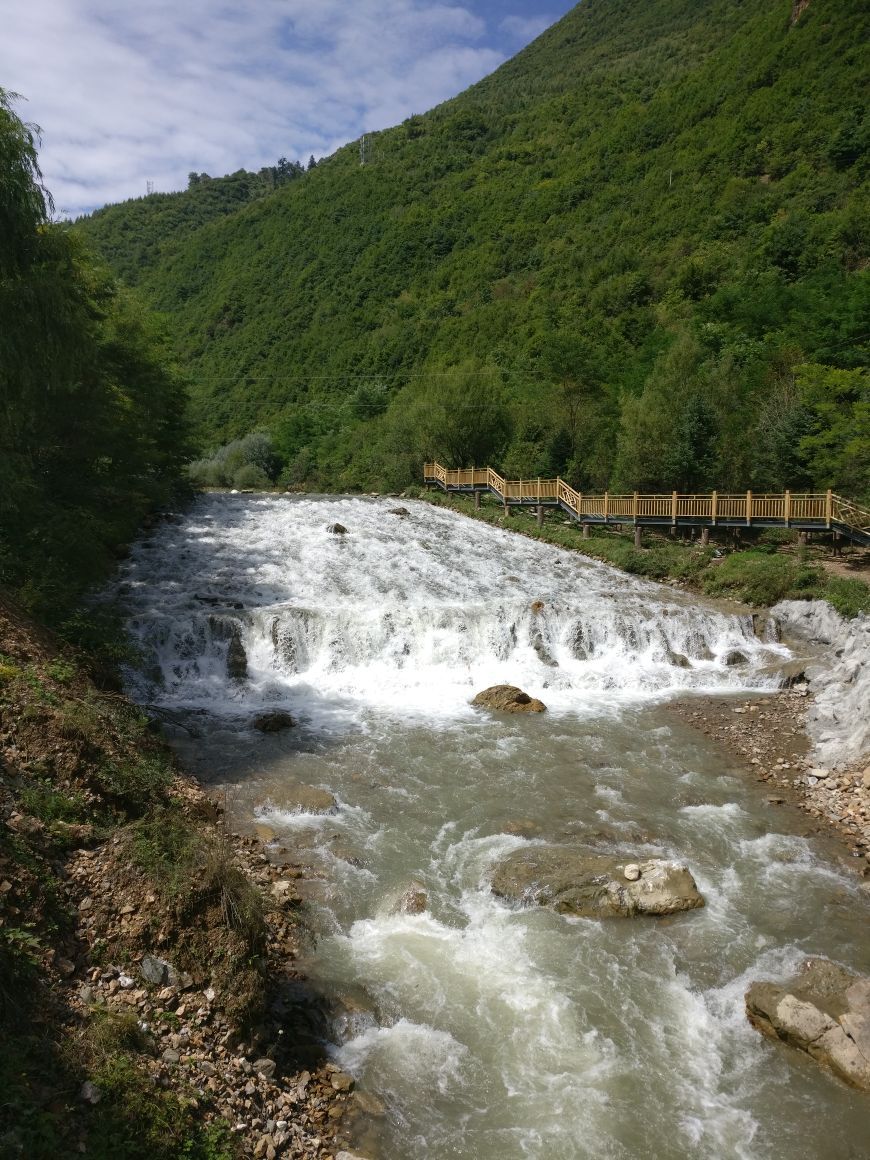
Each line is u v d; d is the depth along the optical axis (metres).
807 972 7.76
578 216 105.44
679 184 94.62
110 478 25.45
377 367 86.56
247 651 17.50
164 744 12.55
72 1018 5.66
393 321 96.94
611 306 70.94
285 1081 6.24
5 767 8.21
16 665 10.50
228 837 9.98
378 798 11.64
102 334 25.06
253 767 12.46
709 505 26.41
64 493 21.08
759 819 11.48
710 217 81.38
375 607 19.56
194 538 27.88
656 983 7.82
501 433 44.78
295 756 13.10
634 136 115.81
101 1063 5.31
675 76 154.62
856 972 7.96
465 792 11.97
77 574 18.02
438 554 28.08
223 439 84.75
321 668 17.91
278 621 17.80
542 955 8.18
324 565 25.05
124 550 24.47
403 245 115.81
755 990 7.55
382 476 48.31
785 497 24.16
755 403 33.81
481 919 8.78
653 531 31.14
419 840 10.41
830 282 51.47
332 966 7.80
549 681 17.95
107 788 8.80
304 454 58.66
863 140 77.00
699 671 18.77
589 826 10.93
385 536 30.48
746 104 97.62
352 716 15.47
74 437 21.09
